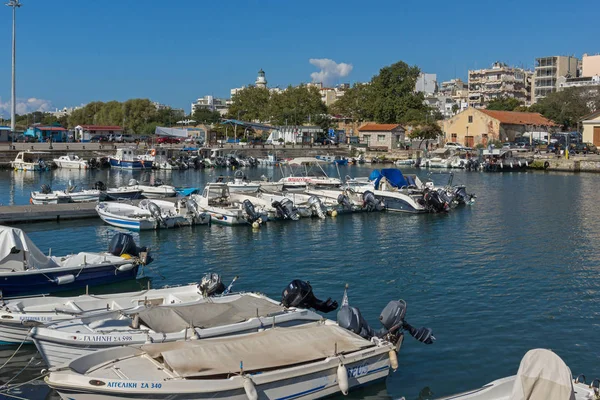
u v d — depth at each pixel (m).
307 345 13.60
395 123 130.62
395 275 24.48
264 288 22.55
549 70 178.38
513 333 17.83
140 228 33.53
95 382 11.77
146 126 143.12
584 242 31.58
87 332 14.56
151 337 14.26
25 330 15.53
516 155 92.00
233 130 135.38
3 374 14.70
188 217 35.12
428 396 13.95
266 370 12.60
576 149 97.25
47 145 94.62
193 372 12.12
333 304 18.44
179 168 83.94
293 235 33.28
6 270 19.89
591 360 15.98
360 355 13.67
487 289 22.45
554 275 24.55
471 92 196.25
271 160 93.69
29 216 35.62
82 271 21.23
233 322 15.37
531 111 133.62
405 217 40.34
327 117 136.75
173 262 26.58
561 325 18.53
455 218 40.09
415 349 16.56
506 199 51.38
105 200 46.12
